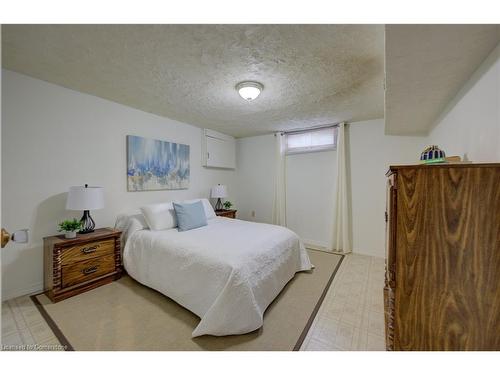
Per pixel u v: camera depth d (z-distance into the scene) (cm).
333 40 158
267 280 193
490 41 115
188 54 175
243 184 480
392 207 121
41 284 220
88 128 252
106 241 236
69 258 209
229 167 456
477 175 101
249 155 470
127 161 289
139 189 300
